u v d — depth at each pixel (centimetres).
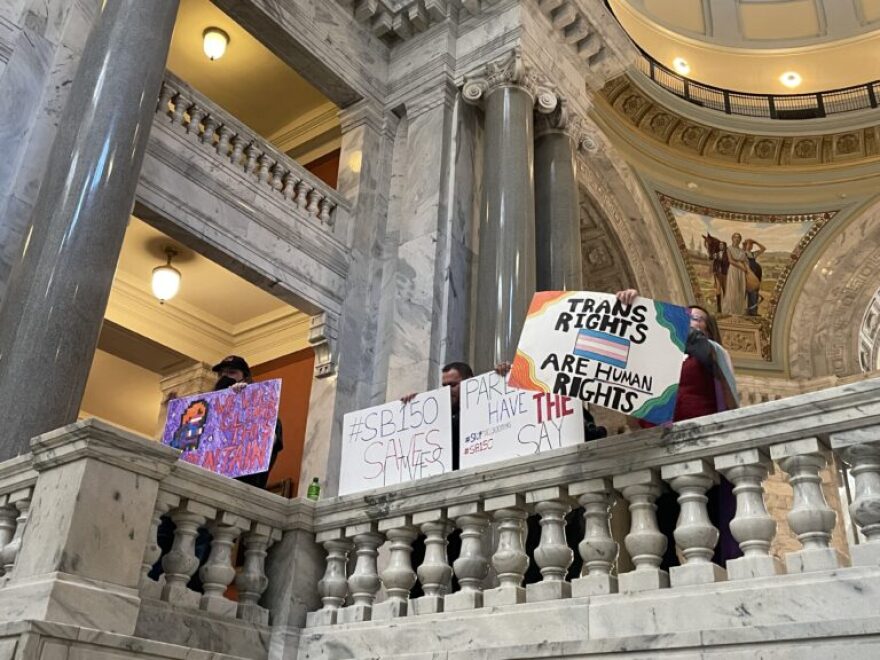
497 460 388
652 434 329
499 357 766
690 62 1623
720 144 1533
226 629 383
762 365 1545
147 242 944
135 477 355
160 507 374
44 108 651
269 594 419
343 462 446
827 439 296
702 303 1539
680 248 1530
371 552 414
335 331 844
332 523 427
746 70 1647
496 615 340
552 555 345
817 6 1652
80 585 319
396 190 932
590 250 1445
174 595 370
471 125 941
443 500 388
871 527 276
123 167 596
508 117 891
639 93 1392
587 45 1033
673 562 350
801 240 1565
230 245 775
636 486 331
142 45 640
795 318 1562
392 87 983
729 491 335
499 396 402
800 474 295
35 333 522
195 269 988
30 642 291
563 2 968
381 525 408
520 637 328
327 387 827
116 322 1002
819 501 289
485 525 384
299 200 868
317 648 392
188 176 758
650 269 1488
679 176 1526
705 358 370
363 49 974
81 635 306
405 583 393
